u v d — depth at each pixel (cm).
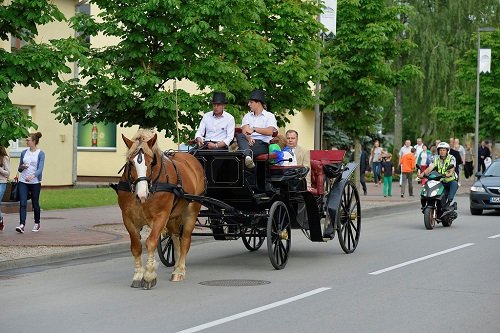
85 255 1675
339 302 1129
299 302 1128
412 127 5691
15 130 1453
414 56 5172
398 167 5416
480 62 4456
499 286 1269
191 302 1130
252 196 1427
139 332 938
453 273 1405
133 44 1920
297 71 2294
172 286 1275
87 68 1767
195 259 1614
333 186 1664
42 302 1136
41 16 1512
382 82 3070
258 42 2075
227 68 1942
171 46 1911
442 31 5300
